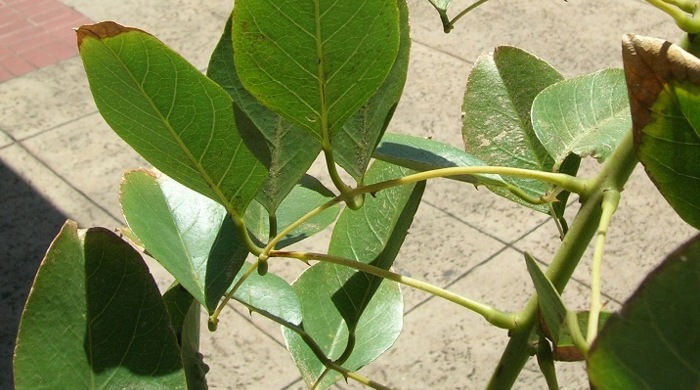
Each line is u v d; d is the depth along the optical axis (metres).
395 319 0.60
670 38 2.71
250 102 0.47
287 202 0.56
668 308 0.32
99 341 0.46
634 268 1.99
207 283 0.49
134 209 0.49
